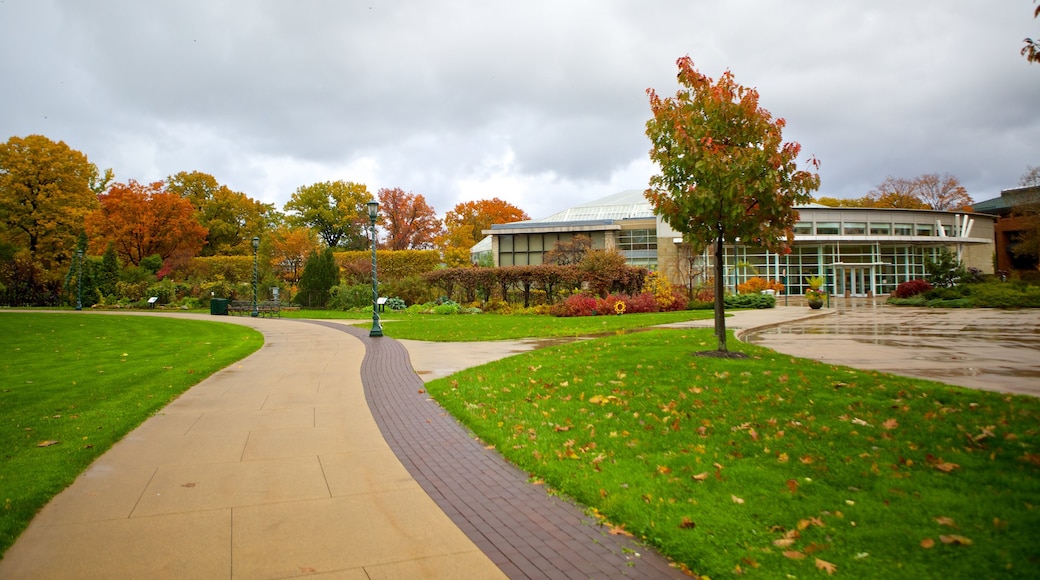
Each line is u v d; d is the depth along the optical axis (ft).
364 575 12.95
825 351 44.39
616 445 21.56
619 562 13.47
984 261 196.44
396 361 45.85
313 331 74.08
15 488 17.98
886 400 23.90
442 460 21.52
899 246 172.76
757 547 13.52
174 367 43.16
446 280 120.78
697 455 19.80
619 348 40.98
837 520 14.52
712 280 138.51
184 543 14.61
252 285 147.54
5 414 27.91
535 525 15.66
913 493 15.75
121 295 145.38
